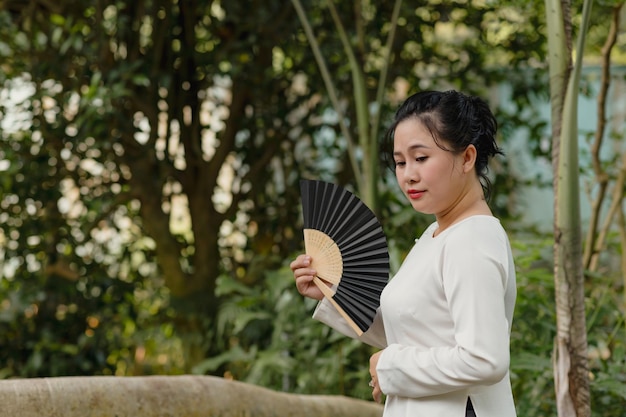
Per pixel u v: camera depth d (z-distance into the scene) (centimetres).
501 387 203
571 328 298
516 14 568
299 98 583
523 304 393
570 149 295
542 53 569
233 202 597
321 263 220
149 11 543
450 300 192
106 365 580
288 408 357
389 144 219
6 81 550
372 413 399
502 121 590
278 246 604
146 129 573
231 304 499
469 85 607
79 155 529
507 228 585
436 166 198
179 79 570
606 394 389
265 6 543
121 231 586
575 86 294
